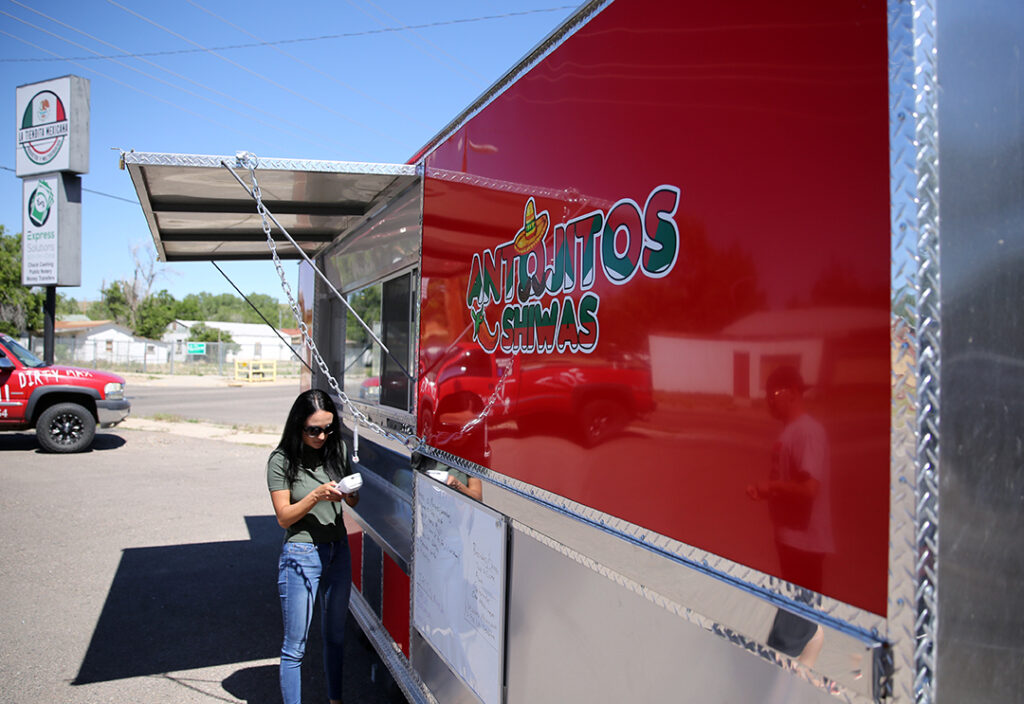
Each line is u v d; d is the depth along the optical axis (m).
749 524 1.27
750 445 1.27
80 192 14.56
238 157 3.04
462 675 2.49
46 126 14.20
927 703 0.97
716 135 1.37
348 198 3.94
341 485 2.98
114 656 4.18
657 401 1.52
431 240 2.96
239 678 3.91
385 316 3.97
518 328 2.16
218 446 12.57
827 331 1.12
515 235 2.19
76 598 5.12
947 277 1.00
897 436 1.00
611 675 1.67
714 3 1.38
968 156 1.04
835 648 1.08
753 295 1.27
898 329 1.01
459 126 2.67
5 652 4.22
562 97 1.92
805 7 1.18
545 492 1.98
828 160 1.13
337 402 5.39
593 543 1.74
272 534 6.88
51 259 14.34
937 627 0.98
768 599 1.22
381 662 3.88
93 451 11.67
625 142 1.65
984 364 1.04
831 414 1.11
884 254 1.04
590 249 1.79
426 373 2.98
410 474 3.38
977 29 1.06
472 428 2.48
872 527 1.04
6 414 10.92
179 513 7.66
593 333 1.76
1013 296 1.07
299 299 6.86
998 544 1.04
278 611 4.93
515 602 2.14
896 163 1.02
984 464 1.03
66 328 57.19
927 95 1.00
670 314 1.48
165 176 3.29
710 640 1.35
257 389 29.44
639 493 1.57
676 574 1.45
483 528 2.36
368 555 3.73
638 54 1.60
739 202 1.31
